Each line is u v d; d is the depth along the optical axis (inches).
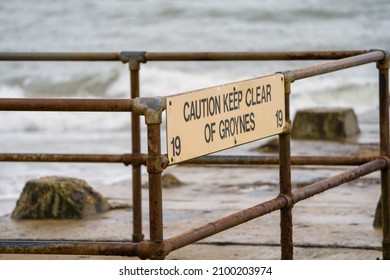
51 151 1057.5
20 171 776.3
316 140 805.9
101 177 735.7
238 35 2410.2
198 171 655.1
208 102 298.5
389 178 408.2
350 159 407.5
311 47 2340.1
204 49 2345.0
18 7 2760.8
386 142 406.3
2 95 1927.9
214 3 2571.4
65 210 511.5
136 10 2596.0
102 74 1899.6
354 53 410.9
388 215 406.9
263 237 460.1
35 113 1314.0
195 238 296.8
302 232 467.8
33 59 439.5
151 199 277.3
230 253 432.8
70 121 1294.3
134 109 275.9
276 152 730.8
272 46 2347.4
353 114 831.7
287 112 346.6
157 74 1819.6
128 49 2415.1
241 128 316.5
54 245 282.7
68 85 1915.6
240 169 661.3
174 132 281.7
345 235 461.7
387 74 403.9
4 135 1229.1
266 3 2559.1
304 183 605.3
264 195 570.9
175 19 2541.8
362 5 2559.1
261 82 328.8
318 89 1633.9
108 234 472.4
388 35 2404.0
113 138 1162.6
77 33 2561.5
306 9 2519.7
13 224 499.8
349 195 557.6
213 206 539.5
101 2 2677.2
